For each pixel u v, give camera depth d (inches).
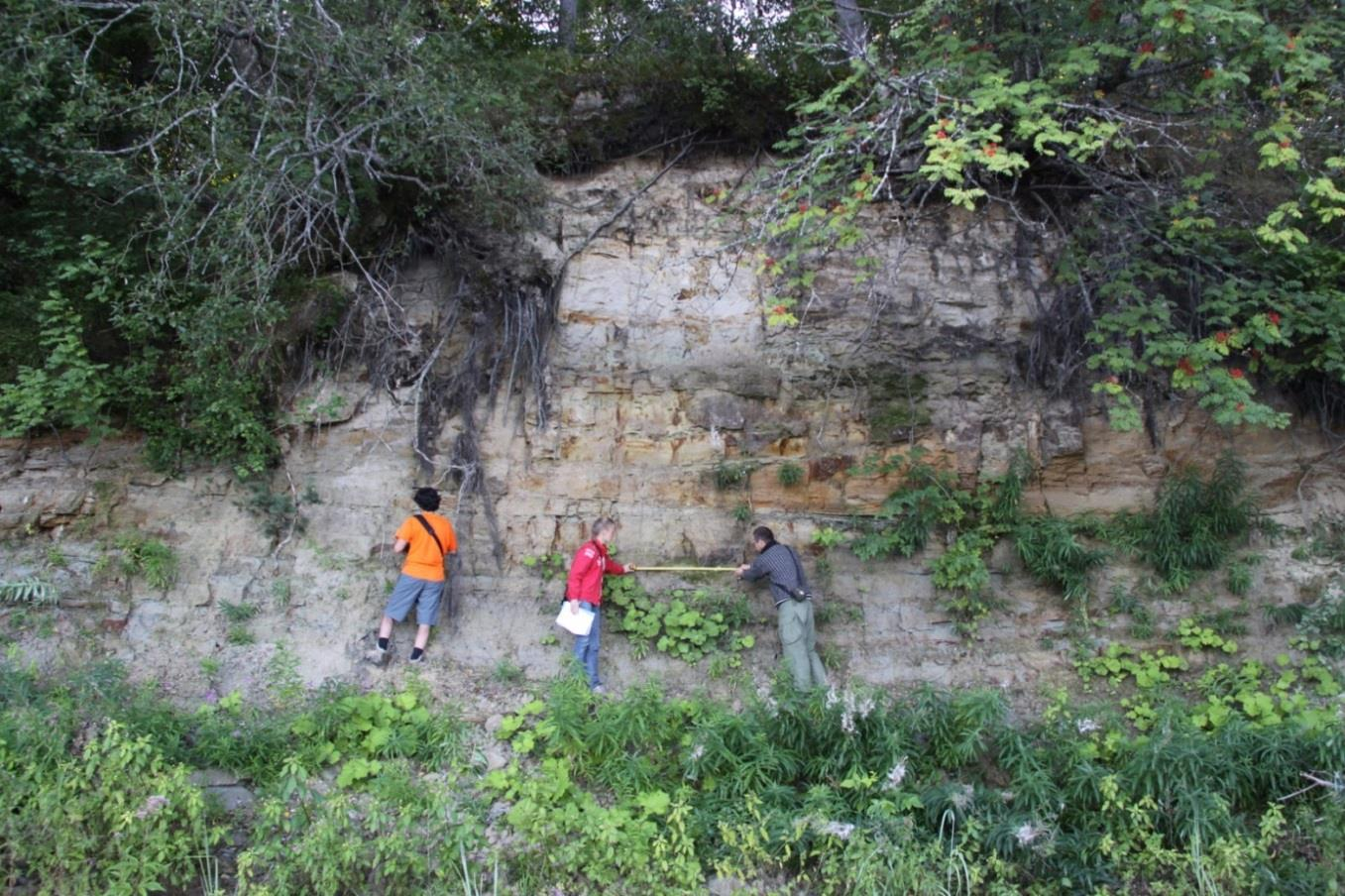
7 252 366.3
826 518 375.9
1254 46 299.6
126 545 347.3
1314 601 357.4
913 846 263.6
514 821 263.3
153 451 355.9
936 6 337.1
